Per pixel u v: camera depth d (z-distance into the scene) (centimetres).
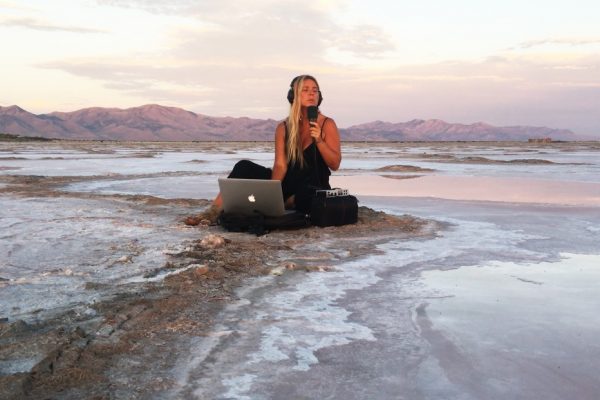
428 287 457
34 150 5469
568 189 1452
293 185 764
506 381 281
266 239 670
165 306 394
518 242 662
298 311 392
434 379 283
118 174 2045
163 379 279
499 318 378
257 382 278
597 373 290
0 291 434
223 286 452
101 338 330
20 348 310
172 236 693
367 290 448
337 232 715
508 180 1794
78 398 258
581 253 598
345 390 270
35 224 789
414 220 827
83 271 501
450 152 5456
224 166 2692
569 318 378
